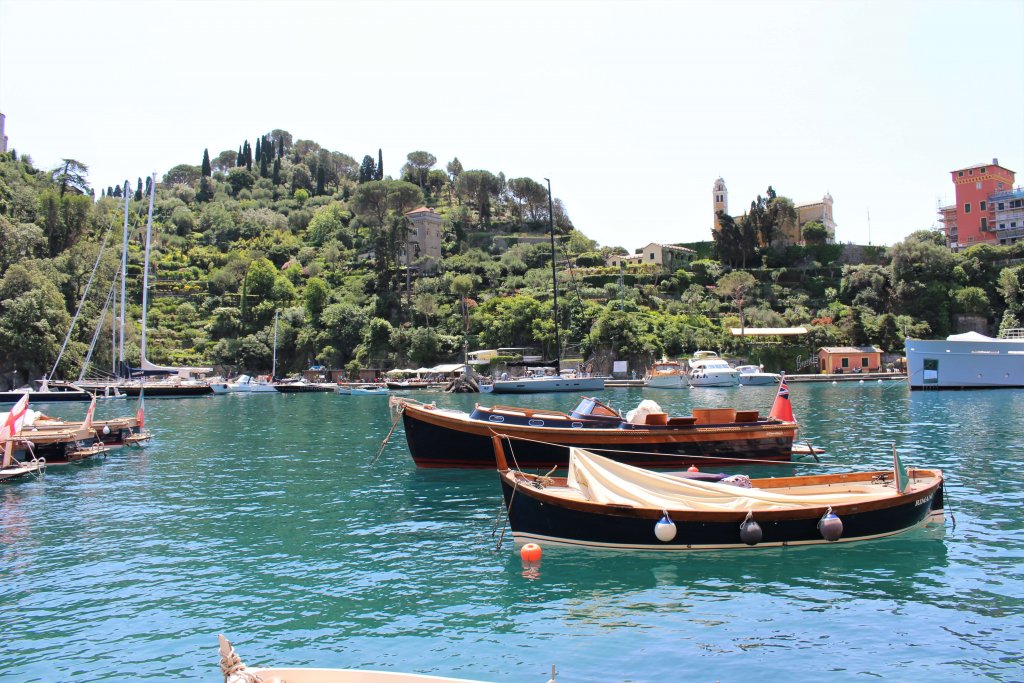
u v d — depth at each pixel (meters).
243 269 152.75
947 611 13.76
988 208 138.88
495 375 103.81
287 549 18.61
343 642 12.81
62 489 26.91
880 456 30.75
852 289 126.31
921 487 18.78
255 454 35.88
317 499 24.67
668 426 28.84
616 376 102.12
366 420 54.62
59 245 130.12
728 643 12.52
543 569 16.41
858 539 17.73
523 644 12.62
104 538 19.94
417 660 12.05
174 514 22.73
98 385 86.94
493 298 118.94
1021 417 45.66
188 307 136.75
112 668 12.03
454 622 13.62
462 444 29.03
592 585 15.37
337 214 186.25
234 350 123.38
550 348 107.56
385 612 14.18
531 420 28.97
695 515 17.02
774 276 136.75
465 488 26.11
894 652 12.12
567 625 13.39
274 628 13.49
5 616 14.26
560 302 111.50
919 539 18.14
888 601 14.25
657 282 133.00
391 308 126.94
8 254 109.38
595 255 143.88
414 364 113.25
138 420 43.03
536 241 161.75
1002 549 17.31
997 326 115.31
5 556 18.30
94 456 35.34
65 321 96.00
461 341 113.56
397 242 138.88
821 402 61.41
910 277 119.31
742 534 17.05
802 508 17.17
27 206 129.75
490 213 184.38
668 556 16.97
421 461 29.95
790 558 16.72
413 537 19.61
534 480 19.81
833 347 109.75
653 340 105.25
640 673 11.50
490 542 18.98
